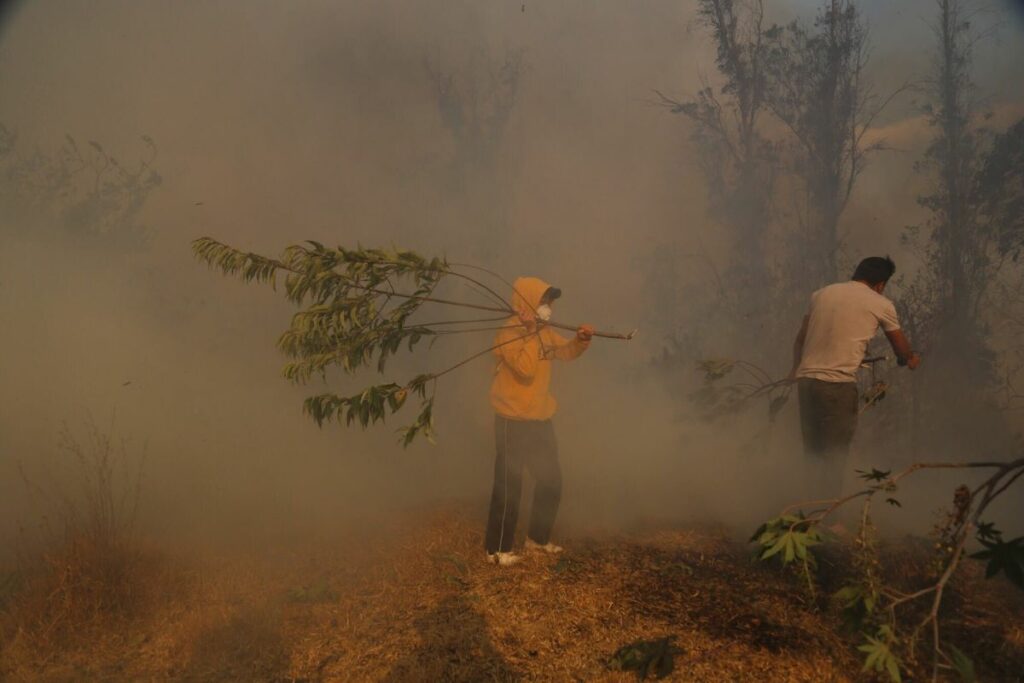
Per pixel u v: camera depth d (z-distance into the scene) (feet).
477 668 10.20
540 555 13.65
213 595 12.46
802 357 14.61
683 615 11.32
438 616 11.59
